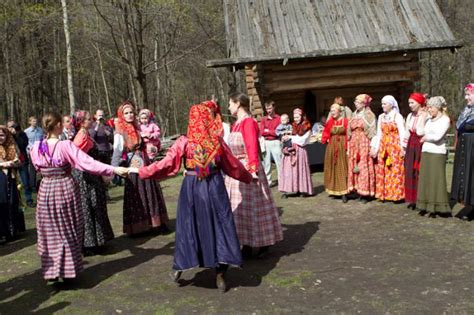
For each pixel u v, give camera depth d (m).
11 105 24.67
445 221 6.25
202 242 4.14
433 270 4.55
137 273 4.89
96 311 4.02
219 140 4.23
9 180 6.62
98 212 5.52
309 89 12.70
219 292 4.27
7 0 18.25
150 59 29.94
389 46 10.80
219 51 28.61
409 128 6.84
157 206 6.21
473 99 6.01
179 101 37.25
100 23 21.27
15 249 6.18
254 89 12.34
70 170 4.57
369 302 3.91
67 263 4.46
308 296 4.10
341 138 7.79
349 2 12.42
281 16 12.12
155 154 6.28
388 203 7.47
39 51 24.97
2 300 4.39
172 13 19.30
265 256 5.20
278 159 9.54
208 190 4.16
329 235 5.93
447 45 10.73
